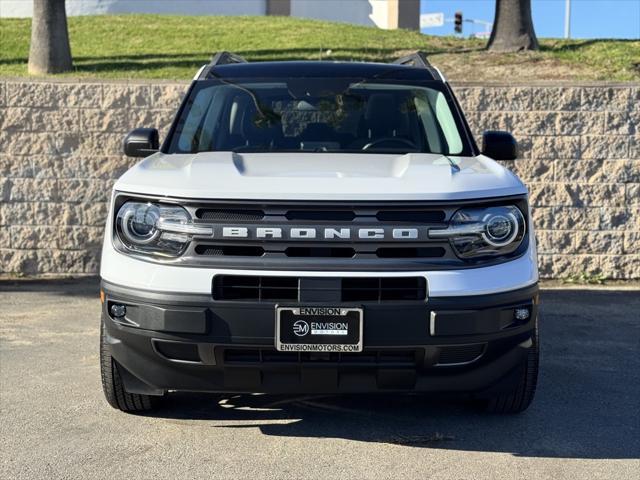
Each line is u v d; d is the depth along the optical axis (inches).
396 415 191.9
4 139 384.2
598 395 209.0
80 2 904.9
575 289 370.0
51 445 170.9
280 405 198.7
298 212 156.9
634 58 511.5
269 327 154.9
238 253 157.2
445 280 156.5
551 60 517.0
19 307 316.8
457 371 163.3
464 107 384.5
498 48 555.2
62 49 523.8
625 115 382.6
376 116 210.5
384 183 161.6
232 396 205.2
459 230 158.4
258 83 221.0
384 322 155.1
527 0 551.8
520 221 165.9
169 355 162.7
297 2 1086.4
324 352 156.3
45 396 203.0
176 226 158.2
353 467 160.6
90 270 388.8
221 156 183.5
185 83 385.7
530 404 197.0
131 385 174.9
